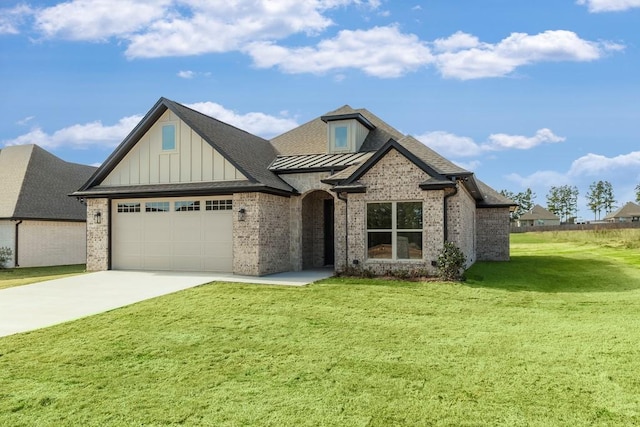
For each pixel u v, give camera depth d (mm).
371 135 22422
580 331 8984
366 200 16312
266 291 13055
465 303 11727
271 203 18031
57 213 26609
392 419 5527
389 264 16016
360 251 16344
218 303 11617
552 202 120500
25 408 5980
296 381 6734
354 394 6258
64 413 5828
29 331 9352
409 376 6840
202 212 18484
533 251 32156
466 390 6293
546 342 8328
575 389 6223
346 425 5406
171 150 18906
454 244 15547
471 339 8602
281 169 19500
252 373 7074
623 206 98125
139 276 16984
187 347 8328
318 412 5746
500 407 5762
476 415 5570
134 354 7992
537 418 5457
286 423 5480
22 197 25438
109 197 19344
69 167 31031
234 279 15781
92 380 6867
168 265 18891
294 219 19375
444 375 6848
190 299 12102
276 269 18172
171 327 9586
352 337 8820
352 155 20266
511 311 10922
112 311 10953
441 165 16219
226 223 18125
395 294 12680
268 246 17672
